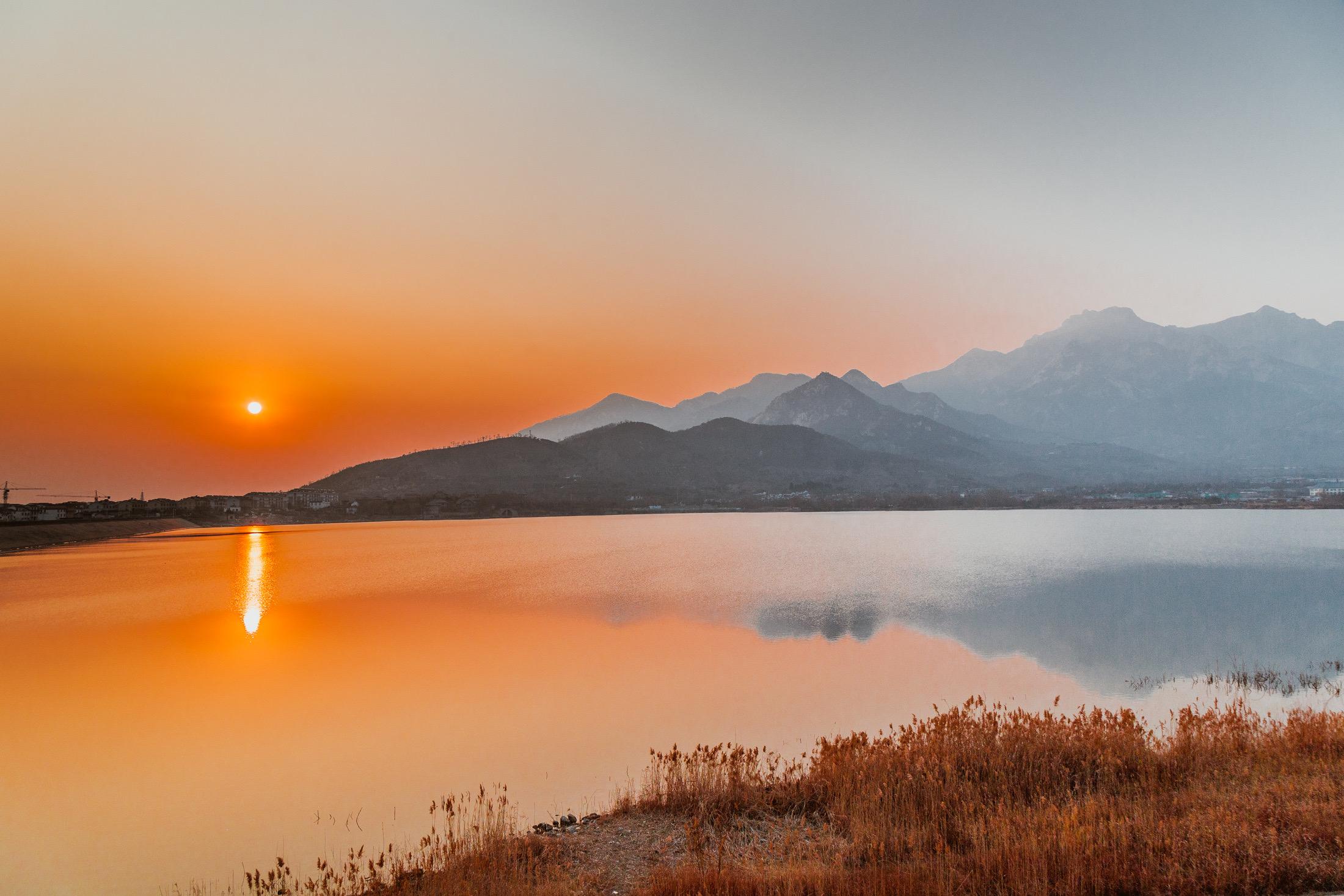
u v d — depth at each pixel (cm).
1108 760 1193
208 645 3422
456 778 1684
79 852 1324
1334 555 7781
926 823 1012
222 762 1828
